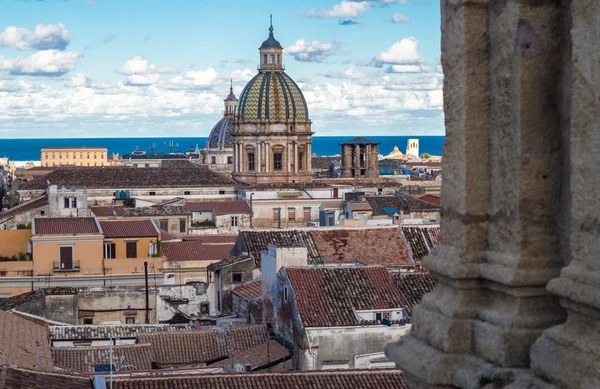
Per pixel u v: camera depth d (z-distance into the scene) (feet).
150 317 256.73
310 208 561.43
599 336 37.01
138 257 332.39
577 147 38.01
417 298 202.80
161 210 460.96
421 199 504.43
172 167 651.25
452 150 43.80
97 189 604.08
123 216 436.76
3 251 327.88
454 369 42.37
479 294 43.06
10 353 157.48
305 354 184.34
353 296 196.24
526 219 40.93
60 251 324.80
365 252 267.59
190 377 142.72
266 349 193.67
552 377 37.93
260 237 284.20
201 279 334.24
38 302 238.07
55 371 143.95
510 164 41.37
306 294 194.90
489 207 42.88
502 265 41.52
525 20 40.37
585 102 37.60
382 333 187.62
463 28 42.55
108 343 204.95
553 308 40.88
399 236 274.98
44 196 492.95
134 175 619.26
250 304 239.30
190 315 265.54
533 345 39.40
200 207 524.11
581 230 37.91
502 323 41.06
